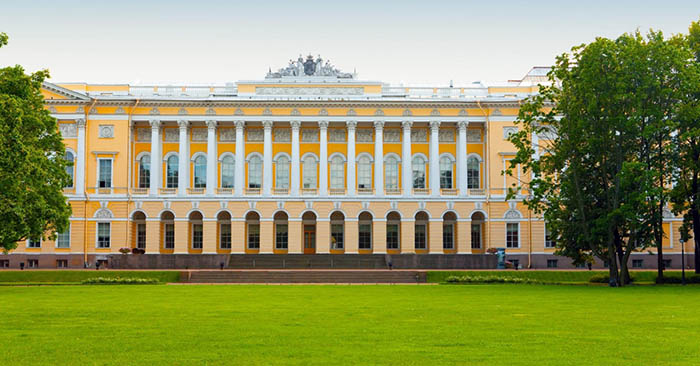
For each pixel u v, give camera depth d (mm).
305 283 56031
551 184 54312
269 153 81688
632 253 79250
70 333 22125
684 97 51281
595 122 51188
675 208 54781
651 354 18094
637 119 48562
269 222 80875
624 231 54906
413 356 17828
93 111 80438
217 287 49469
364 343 19969
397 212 81750
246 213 80875
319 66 85125
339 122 82375
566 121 53438
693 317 26953
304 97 82625
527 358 17531
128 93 82062
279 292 43281
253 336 21422
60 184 56719
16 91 48656
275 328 23391
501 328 23391
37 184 49406
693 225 57031
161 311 29594
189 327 23672
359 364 16781
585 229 52656
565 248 58031
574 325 24250
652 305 32656
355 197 81438
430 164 82688
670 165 52656
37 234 51094
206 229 80312
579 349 18875
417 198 81438
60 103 79625
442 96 83688
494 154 81562
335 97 82938
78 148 79500
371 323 24891
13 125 43000
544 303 33938
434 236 81188
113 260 72500
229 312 29125
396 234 84438
